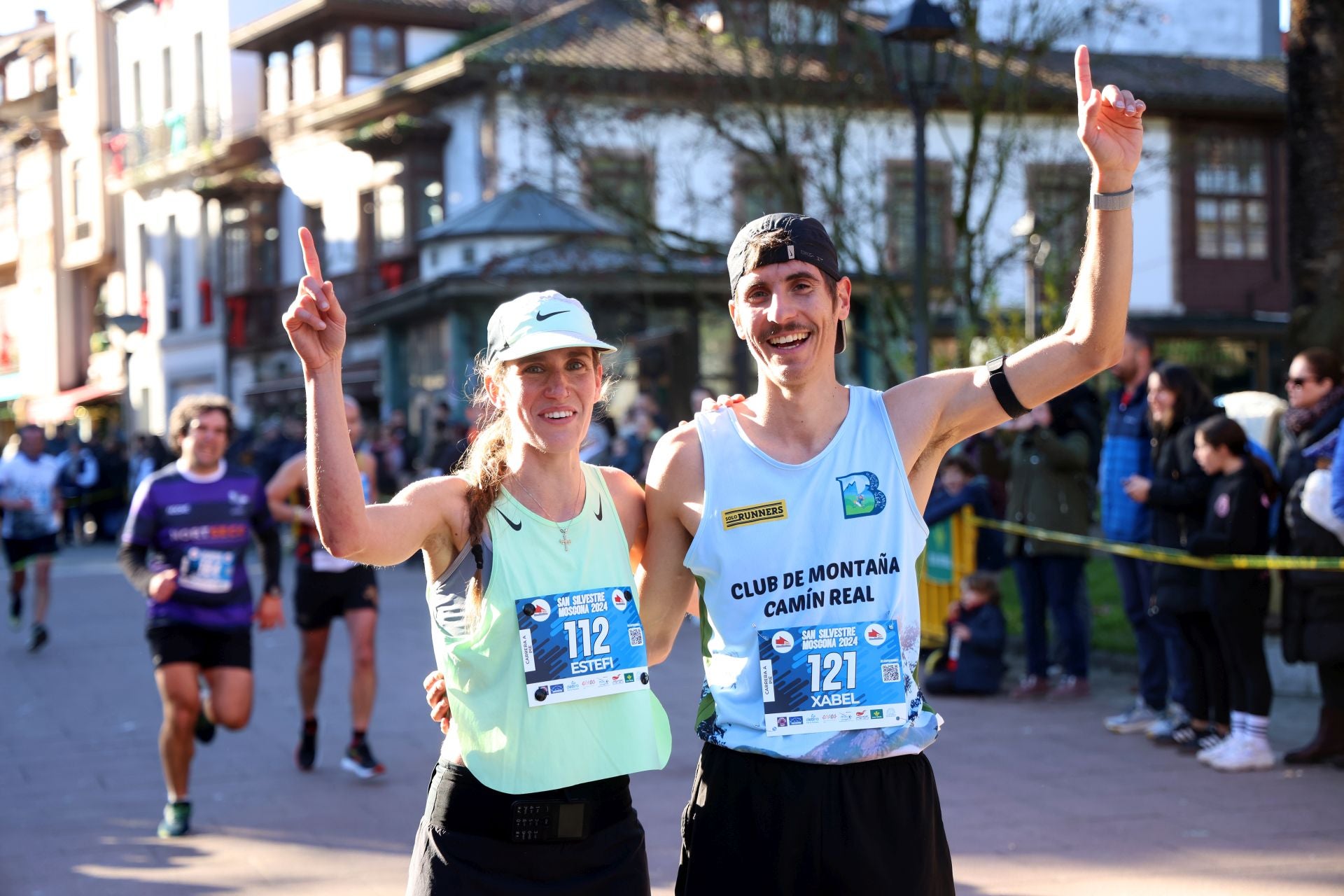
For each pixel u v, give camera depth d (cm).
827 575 274
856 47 1449
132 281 3634
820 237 279
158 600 570
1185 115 2561
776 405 283
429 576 287
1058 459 813
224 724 594
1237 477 643
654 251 1458
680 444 289
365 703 675
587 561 284
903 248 2064
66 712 873
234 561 596
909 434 282
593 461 1205
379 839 567
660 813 588
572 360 281
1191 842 528
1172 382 674
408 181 2500
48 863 541
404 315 2389
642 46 1689
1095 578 1294
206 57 2495
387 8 2452
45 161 3944
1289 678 827
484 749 274
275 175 2861
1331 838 528
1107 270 267
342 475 253
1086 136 262
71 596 1588
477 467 284
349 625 681
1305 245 938
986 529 913
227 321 3114
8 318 4347
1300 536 636
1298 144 939
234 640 596
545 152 1600
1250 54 2875
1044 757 683
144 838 575
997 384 280
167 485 593
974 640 852
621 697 281
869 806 270
